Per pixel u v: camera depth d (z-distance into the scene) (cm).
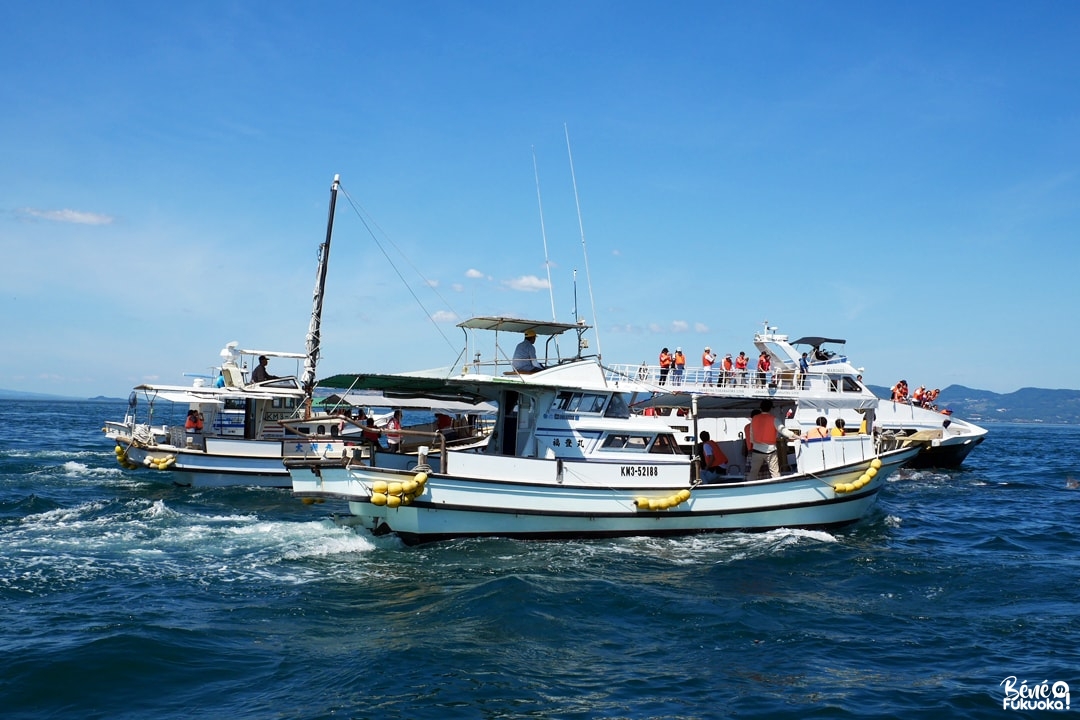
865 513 2406
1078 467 4997
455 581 1664
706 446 2369
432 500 1919
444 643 1305
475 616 1434
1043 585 1703
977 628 1416
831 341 3797
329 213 3616
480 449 2331
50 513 2423
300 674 1173
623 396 2209
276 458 3189
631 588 1617
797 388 3403
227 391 3244
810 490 2214
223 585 1625
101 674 1141
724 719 1049
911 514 2748
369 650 1272
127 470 3656
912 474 4131
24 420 9212
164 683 1129
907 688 1151
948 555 2002
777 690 1144
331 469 1942
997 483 3809
